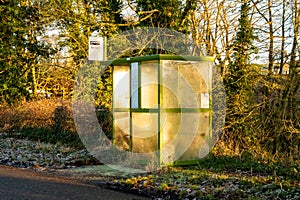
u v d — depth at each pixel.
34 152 13.33
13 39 19.06
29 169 10.90
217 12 13.91
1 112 18.77
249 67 13.66
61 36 16.78
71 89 18.95
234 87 13.55
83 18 15.39
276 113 13.26
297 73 13.34
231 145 12.99
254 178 8.92
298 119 13.19
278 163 11.00
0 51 19.27
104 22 15.26
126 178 9.38
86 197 7.72
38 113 16.89
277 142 13.05
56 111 15.93
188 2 14.07
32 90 20.89
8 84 19.64
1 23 18.83
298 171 9.74
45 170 10.72
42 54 18.88
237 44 13.71
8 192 8.05
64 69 18.56
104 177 9.62
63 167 11.05
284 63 13.80
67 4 15.74
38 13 17.78
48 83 20.91
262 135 13.30
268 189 8.01
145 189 8.34
